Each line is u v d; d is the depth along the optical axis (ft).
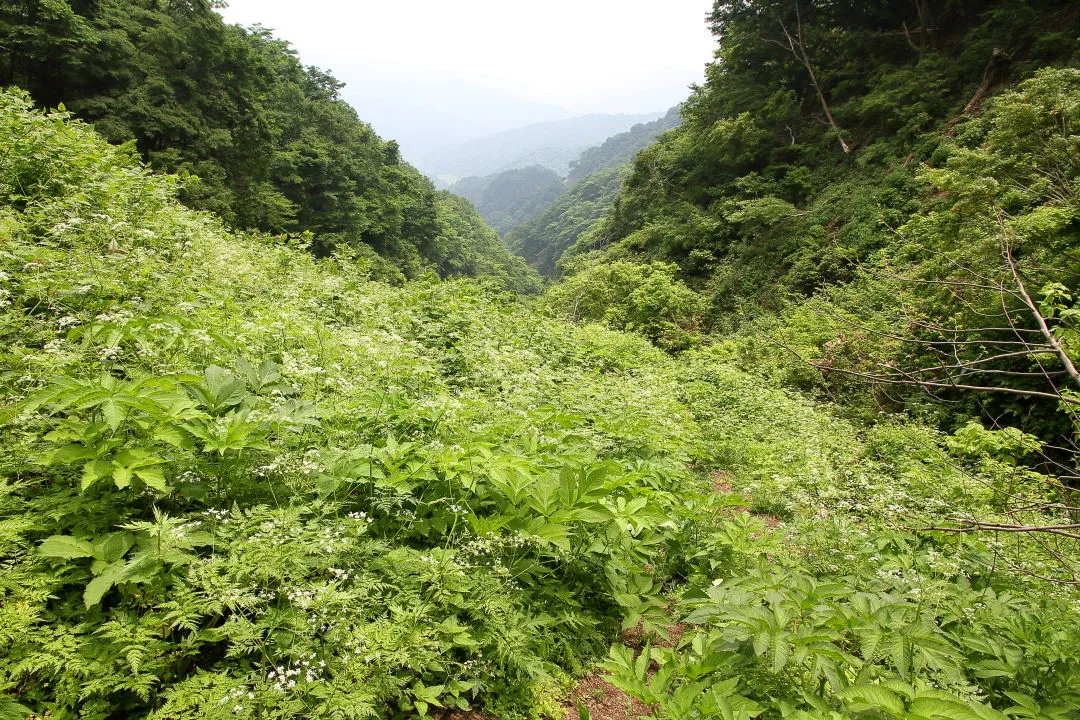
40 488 9.05
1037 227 25.39
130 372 10.96
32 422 9.03
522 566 11.10
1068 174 29.50
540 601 11.05
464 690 8.64
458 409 13.03
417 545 10.84
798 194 94.99
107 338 11.32
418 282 36.50
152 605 7.57
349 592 7.89
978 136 64.64
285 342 16.33
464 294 35.12
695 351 58.85
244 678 6.89
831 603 8.86
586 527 11.93
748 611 8.21
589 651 10.90
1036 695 8.79
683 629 12.30
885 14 102.42
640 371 38.45
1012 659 9.21
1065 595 11.52
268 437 10.75
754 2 116.06
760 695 7.97
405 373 16.51
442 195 397.60
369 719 7.37
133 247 18.57
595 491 11.64
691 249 103.81
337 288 24.38
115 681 6.49
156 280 16.94
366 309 23.94
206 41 88.89
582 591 12.10
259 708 6.65
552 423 17.31
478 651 8.99
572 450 14.76
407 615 8.23
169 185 29.07
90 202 20.39
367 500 10.77
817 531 13.83
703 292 90.68
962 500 16.17
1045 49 69.56
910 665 7.99
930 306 31.27
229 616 7.98
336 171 154.20
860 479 16.85
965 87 77.97
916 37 96.53
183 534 7.63
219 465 9.68
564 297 87.81
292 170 135.95
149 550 7.63
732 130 107.86
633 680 7.66
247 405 11.07
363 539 9.90
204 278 19.34
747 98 115.55
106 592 7.48
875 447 27.81
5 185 19.88
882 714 6.93
